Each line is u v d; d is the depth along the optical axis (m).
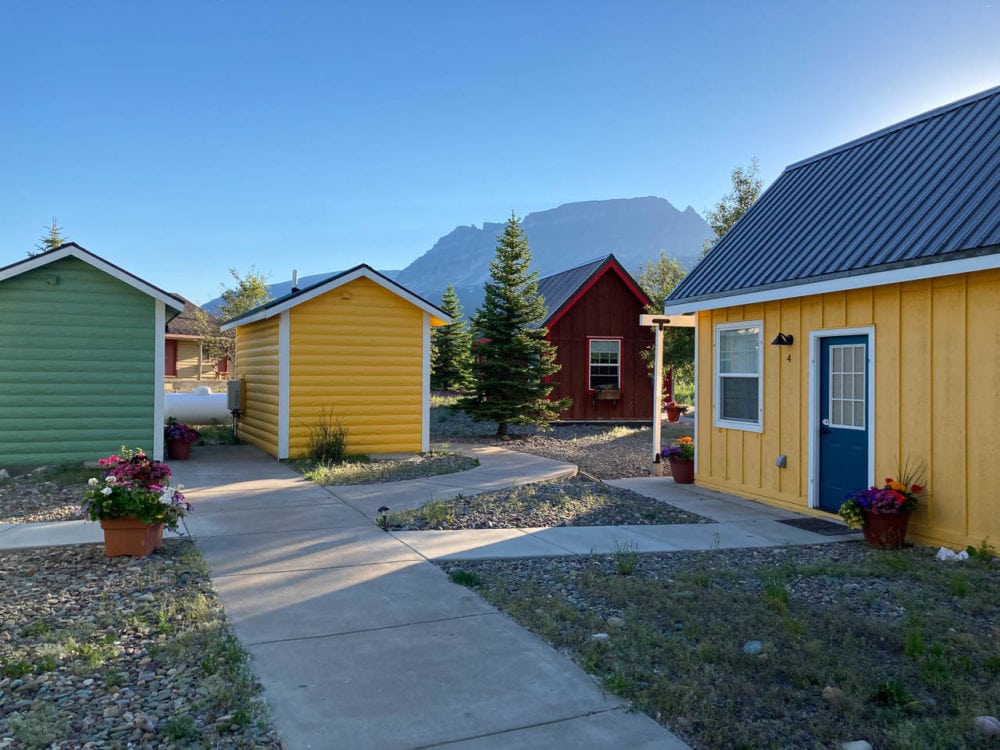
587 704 3.60
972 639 4.41
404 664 4.04
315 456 12.18
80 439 11.10
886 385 7.83
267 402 13.36
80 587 5.35
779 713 3.53
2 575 5.66
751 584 5.73
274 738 3.21
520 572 5.97
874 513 7.12
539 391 16.94
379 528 7.40
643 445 15.99
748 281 9.30
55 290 10.95
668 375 22.59
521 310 16.98
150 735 3.20
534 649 4.27
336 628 4.57
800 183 10.69
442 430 18.94
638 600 5.18
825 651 4.24
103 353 11.19
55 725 3.24
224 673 3.84
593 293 21.84
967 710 3.52
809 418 8.88
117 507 6.07
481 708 3.54
